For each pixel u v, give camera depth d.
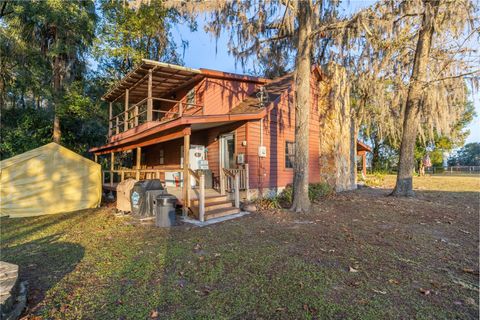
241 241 4.91
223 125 9.97
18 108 15.71
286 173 10.82
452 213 7.22
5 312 2.41
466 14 7.63
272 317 2.54
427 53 9.36
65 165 8.66
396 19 8.33
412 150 10.03
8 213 7.54
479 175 26.50
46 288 3.15
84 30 14.25
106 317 2.57
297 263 3.83
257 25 8.53
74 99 14.21
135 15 16.00
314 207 8.22
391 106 11.51
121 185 8.18
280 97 10.58
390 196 10.31
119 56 16.95
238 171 8.34
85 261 3.99
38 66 14.20
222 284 3.21
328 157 12.64
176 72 9.80
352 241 4.86
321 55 12.52
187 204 6.99
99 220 6.95
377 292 2.99
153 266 3.78
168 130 7.66
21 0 11.98
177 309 2.69
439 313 2.58
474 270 3.55
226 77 10.83
